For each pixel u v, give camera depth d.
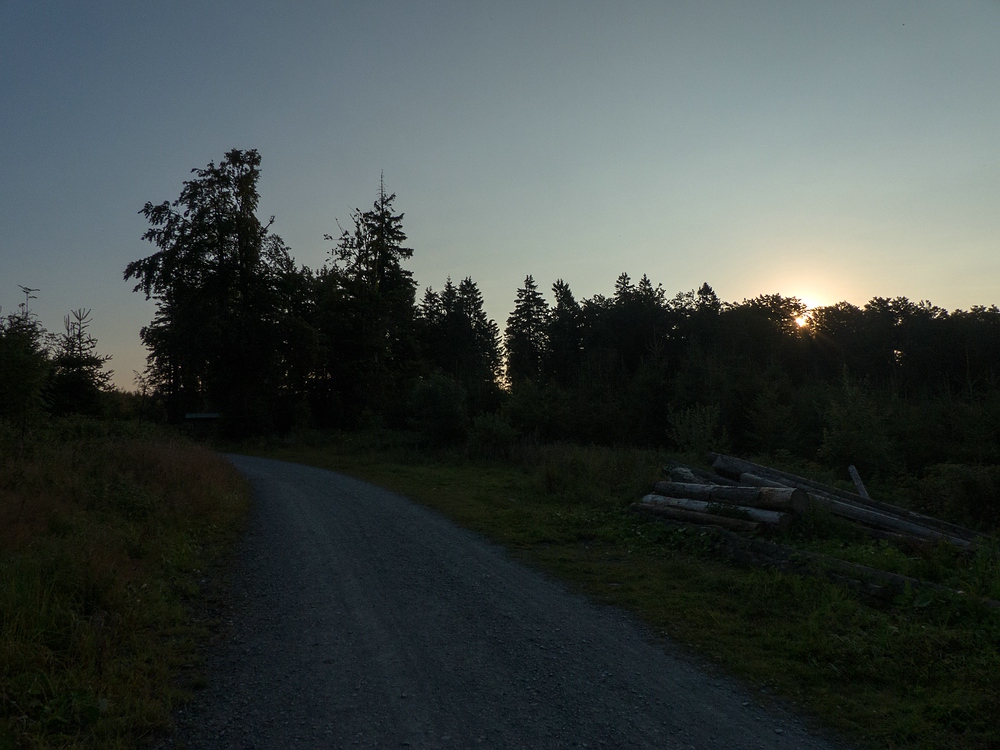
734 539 9.09
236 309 39.22
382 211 55.88
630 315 68.88
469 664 5.37
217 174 38.97
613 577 8.08
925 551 8.59
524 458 21.78
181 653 5.58
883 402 24.88
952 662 5.13
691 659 5.50
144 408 49.62
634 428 32.44
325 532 10.95
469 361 72.25
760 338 61.97
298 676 5.12
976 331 53.97
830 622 6.09
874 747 4.06
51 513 8.69
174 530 9.85
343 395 46.72
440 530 11.11
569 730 4.23
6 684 4.40
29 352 14.87
